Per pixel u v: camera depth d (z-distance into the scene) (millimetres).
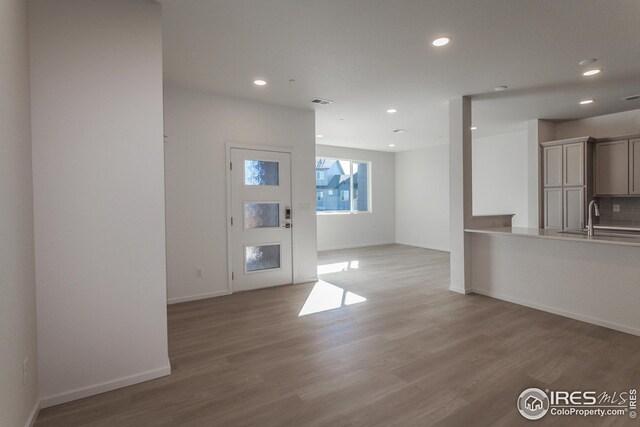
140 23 2299
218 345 2924
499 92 4207
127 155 2266
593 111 5102
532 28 2666
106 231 2207
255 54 3123
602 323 3266
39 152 2006
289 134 4906
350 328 3291
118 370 2262
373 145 8391
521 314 3645
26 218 1864
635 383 2268
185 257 4160
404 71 3525
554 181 5492
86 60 2139
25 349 1803
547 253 3715
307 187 5109
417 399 2107
